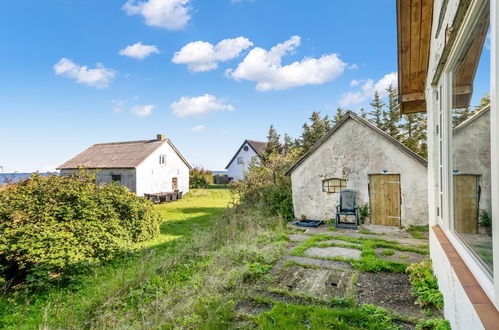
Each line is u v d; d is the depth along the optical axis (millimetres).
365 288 4113
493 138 1331
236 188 13734
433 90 3889
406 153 8445
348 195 9258
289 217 10547
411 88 6070
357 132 9320
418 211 8383
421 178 8336
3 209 6176
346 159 9500
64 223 6691
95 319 3904
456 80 2625
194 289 4301
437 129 3824
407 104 6988
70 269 5738
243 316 3480
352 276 4562
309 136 29250
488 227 1732
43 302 4809
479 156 1902
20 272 5547
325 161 9867
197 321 3383
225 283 4383
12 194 6906
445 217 3168
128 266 6410
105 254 6867
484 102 1705
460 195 2545
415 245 6371
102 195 8594
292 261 5359
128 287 4684
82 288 5336
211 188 31891
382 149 8914
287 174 10703
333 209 9773
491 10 1336
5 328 3951
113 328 3545
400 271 4637
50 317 4238
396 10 4094
